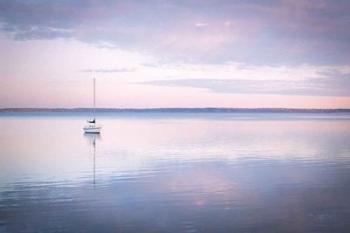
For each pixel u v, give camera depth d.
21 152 36.09
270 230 13.93
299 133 59.12
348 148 37.59
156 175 23.86
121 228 14.21
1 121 119.25
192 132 62.81
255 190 19.73
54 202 17.50
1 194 18.95
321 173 24.19
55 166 27.48
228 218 15.23
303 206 16.78
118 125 91.75
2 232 13.78
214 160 30.23
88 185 21.00
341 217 15.27
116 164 28.38
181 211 16.16
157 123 103.44
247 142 44.09
